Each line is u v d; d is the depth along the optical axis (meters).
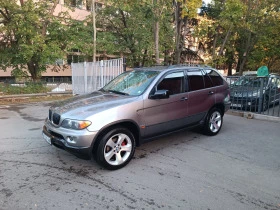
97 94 4.91
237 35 21.41
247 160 4.54
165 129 4.82
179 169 4.12
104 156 3.91
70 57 20.39
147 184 3.59
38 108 10.23
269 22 20.11
